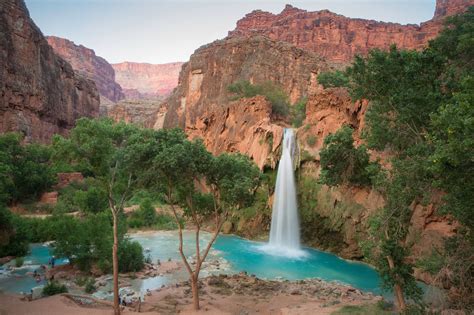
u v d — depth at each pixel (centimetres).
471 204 1370
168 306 2181
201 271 3209
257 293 2516
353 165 2831
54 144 2133
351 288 2672
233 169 2148
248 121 6003
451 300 1673
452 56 2422
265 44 9962
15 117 8412
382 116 2230
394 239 1880
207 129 7356
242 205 2136
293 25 14900
